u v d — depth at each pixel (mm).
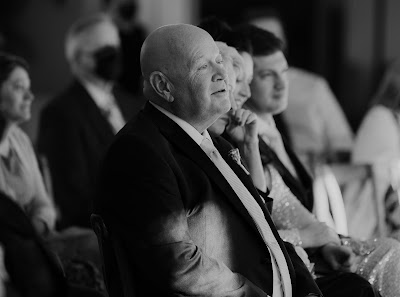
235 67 4867
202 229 4148
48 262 4215
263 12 8508
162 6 11719
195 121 4273
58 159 6820
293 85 8477
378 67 12203
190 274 3992
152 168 4023
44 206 5980
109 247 4180
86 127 6906
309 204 5555
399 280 5055
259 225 4312
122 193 4023
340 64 12461
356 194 7164
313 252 5133
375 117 7684
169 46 4199
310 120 8414
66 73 11594
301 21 12656
